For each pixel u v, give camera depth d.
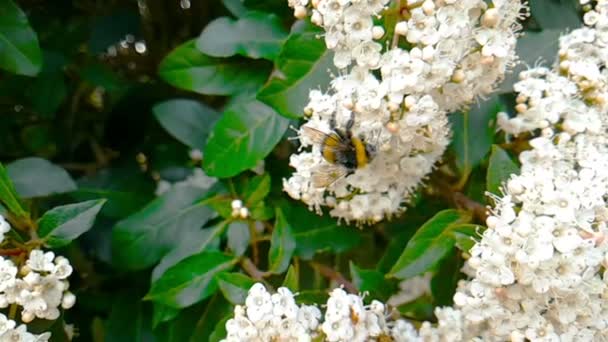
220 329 0.44
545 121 0.45
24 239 0.43
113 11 0.55
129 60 0.58
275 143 0.46
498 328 0.42
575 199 0.41
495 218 0.41
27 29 0.46
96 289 0.51
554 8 0.50
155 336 0.48
